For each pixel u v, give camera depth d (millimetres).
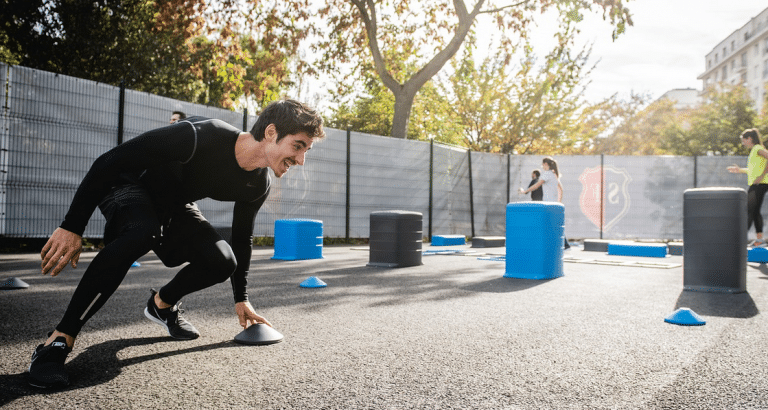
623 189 14500
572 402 1821
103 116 8375
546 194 10172
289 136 1976
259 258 7934
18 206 7594
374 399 1826
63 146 7977
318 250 8109
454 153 13812
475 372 2176
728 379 2115
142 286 4602
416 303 3961
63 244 1811
